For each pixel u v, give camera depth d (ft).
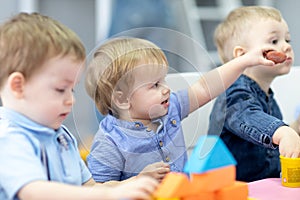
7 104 2.86
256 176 4.93
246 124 4.41
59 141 3.04
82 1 9.81
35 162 2.66
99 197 2.34
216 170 2.56
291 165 3.63
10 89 2.78
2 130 2.76
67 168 3.01
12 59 2.76
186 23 10.12
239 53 5.07
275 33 4.95
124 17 9.68
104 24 9.57
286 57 4.49
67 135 3.15
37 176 2.58
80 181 3.14
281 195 3.43
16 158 2.64
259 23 4.98
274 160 4.99
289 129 4.07
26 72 2.75
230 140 4.84
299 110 5.46
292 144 3.81
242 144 4.86
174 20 10.05
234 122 4.53
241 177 4.89
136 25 9.74
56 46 2.78
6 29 2.85
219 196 2.60
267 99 4.99
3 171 2.61
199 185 2.47
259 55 4.24
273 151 4.98
